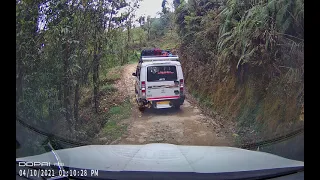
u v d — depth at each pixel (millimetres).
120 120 9562
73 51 6582
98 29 8055
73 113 7098
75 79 6961
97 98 9359
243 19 7996
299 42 6004
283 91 6328
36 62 5039
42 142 4512
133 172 2729
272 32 6516
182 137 7645
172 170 2812
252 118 7598
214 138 7453
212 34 11664
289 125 5781
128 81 15789
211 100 11062
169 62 10594
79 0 6859
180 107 11422
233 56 9070
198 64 13758
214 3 13164
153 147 3883
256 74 7848
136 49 22922
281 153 5434
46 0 5418
